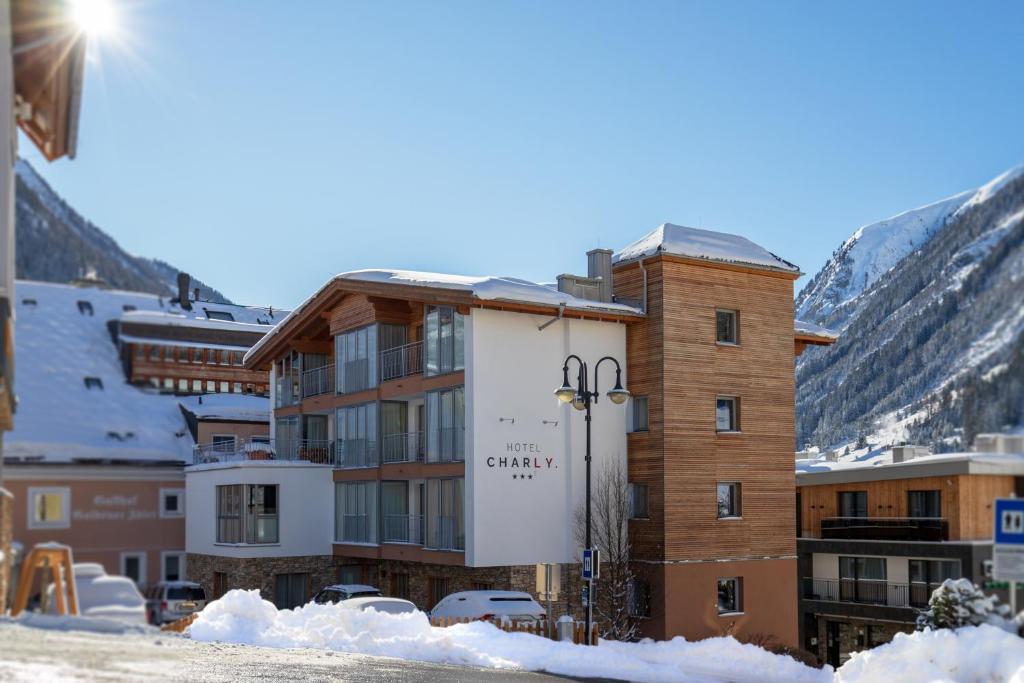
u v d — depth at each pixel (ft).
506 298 77.97
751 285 88.38
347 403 94.27
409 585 88.58
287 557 90.53
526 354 80.74
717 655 73.72
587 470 69.36
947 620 27.84
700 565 82.53
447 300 79.30
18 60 12.64
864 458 102.17
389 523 88.53
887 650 28.81
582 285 85.30
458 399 80.28
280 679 24.67
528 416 80.33
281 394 102.68
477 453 77.77
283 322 99.25
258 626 47.47
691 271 84.99
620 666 52.37
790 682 63.21
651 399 83.30
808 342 93.81
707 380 84.84
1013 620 27.09
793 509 88.38
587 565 65.87
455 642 52.29
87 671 11.93
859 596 102.01
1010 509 20.67
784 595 86.94
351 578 94.07
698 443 83.76
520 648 53.72
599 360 76.59
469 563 76.89
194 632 32.71
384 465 88.38
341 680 27.55
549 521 80.33
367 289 88.38
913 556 93.40
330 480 94.07
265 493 90.27
